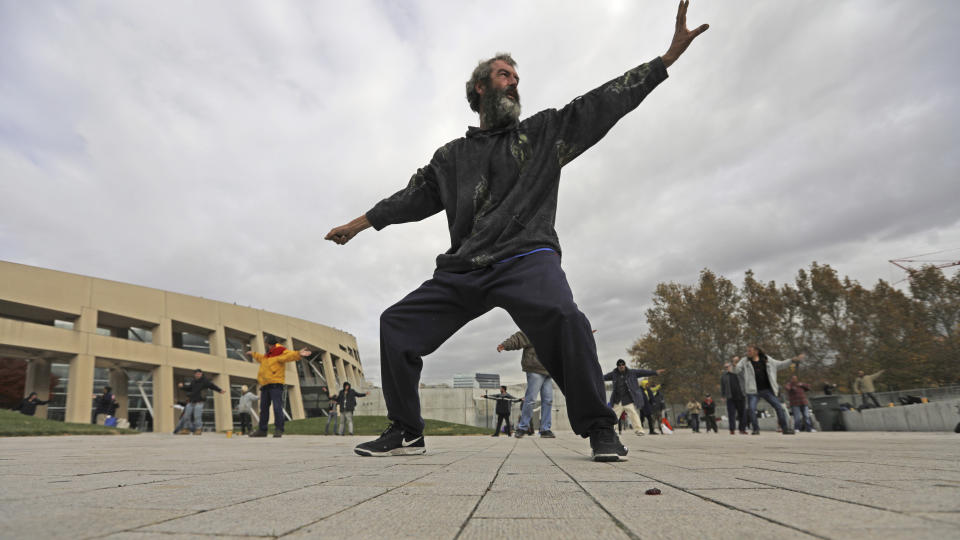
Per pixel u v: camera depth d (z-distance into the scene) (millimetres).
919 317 33781
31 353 35812
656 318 44844
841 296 36750
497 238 2627
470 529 924
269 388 10500
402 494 1387
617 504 1193
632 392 10570
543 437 9406
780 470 1961
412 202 3195
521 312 2463
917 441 5594
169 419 39531
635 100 2725
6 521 972
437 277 2770
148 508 1143
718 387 40188
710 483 1569
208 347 49344
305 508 1152
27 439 8344
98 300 38000
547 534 875
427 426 19188
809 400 17844
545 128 2807
